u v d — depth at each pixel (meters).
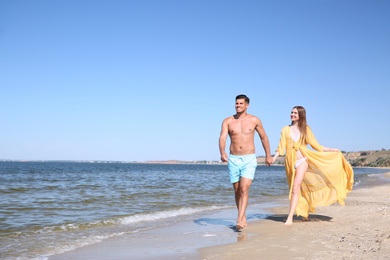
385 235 4.54
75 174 38.44
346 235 4.77
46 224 6.89
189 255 4.16
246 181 5.66
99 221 6.99
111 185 18.86
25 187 16.45
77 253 4.40
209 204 10.55
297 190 6.22
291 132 6.29
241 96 5.75
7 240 5.27
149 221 7.18
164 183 21.72
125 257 4.16
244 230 5.77
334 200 6.38
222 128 5.89
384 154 194.00
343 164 6.40
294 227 5.84
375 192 14.34
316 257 3.66
